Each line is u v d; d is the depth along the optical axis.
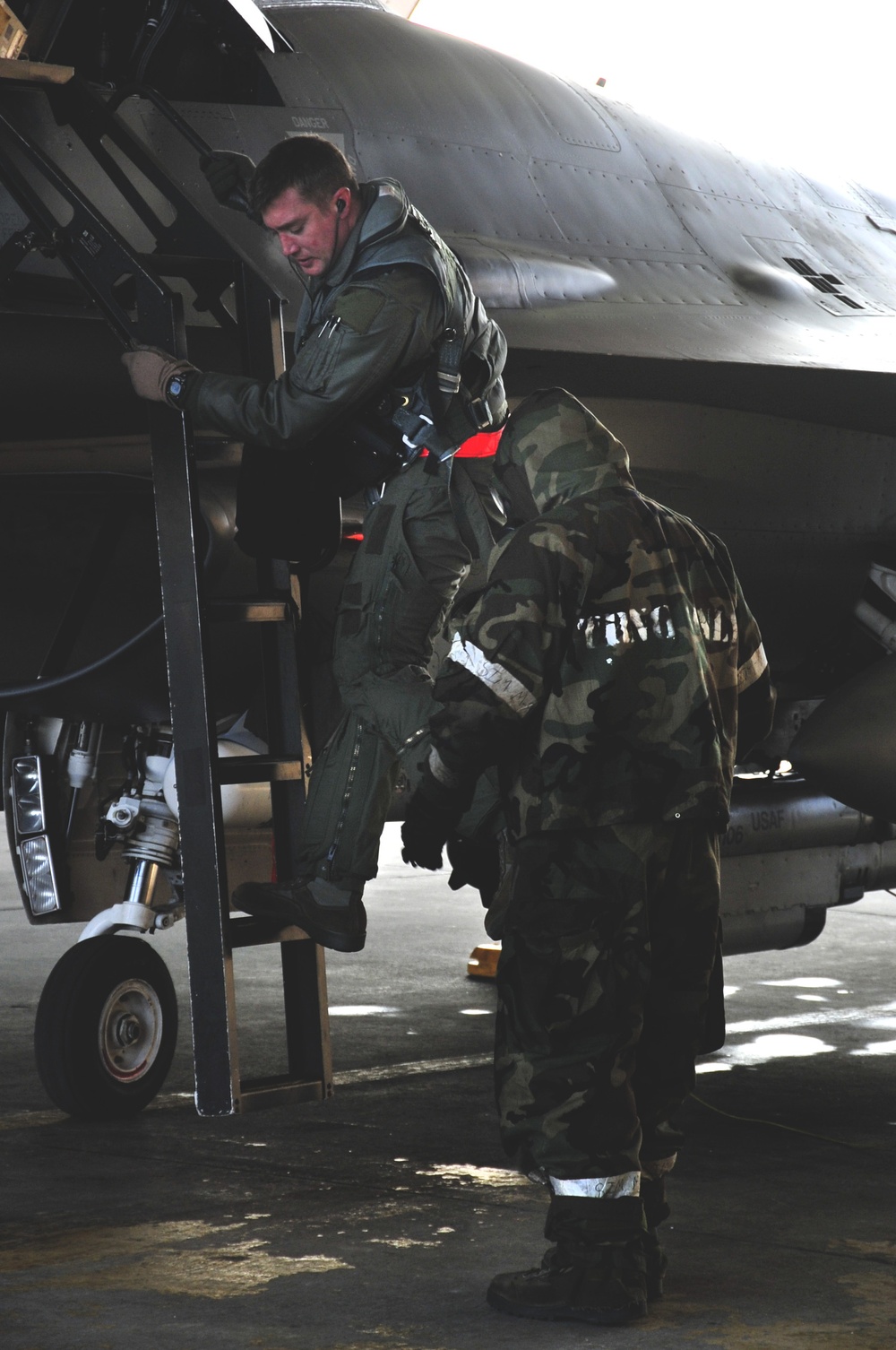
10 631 9.16
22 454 8.52
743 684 6.04
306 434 5.75
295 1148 8.15
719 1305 5.51
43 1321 5.30
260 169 5.82
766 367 9.62
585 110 11.38
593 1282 5.28
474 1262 6.05
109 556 8.79
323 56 9.84
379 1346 5.04
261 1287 5.71
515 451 5.64
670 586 5.46
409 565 6.11
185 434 6.04
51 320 8.01
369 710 6.18
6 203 7.81
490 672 5.13
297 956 6.44
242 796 10.22
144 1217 6.75
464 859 6.42
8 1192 7.20
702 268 10.99
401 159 9.74
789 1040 11.45
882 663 10.50
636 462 10.55
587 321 9.58
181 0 7.75
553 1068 5.28
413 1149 8.13
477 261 9.38
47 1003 8.77
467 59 10.88
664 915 5.51
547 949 5.25
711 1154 8.02
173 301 6.12
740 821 11.03
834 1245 6.33
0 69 6.96
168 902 9.80
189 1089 9.82
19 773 10.41
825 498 11.51
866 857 12.01
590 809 5.25
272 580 6.53
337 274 5.85
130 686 9.26
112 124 7.38
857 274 12.23
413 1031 11.94
